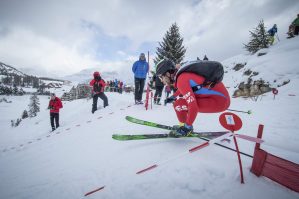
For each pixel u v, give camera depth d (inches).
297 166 52.9
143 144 107.9
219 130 133.3
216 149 90.1
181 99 103.0
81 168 93.2
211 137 100.0
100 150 113.3
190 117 86.8
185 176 68.6
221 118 73.0
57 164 107.3
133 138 100.9
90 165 94.5
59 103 363.6
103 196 65.6
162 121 173.3
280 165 57.3
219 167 71.6
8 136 565.3
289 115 179.3
